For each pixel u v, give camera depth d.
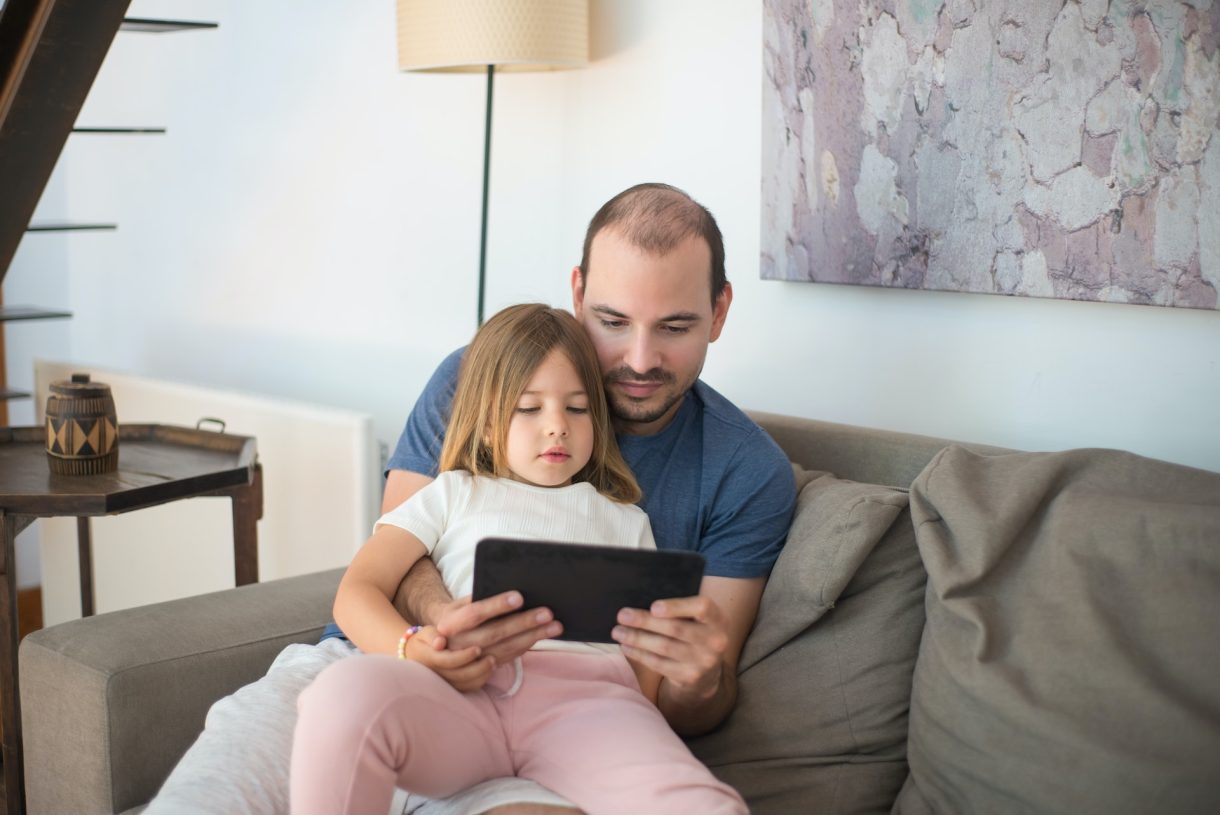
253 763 1.22
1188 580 1.22
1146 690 1.17
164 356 3.42
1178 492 1.34
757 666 1.46
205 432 2.24
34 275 3.71
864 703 1.39
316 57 2.87
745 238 2.15
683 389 1.52
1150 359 1.67
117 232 3.51
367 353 2.87
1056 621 1.25
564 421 1.45
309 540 2.53
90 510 1.84
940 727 1.28
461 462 1.50
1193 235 1.54
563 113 2.40
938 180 1.81
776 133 2.03
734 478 1.52
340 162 2.86
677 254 1.46
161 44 3.27
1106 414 1.72
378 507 2.46
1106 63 1.60
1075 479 1.40
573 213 2.41
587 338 1.51
